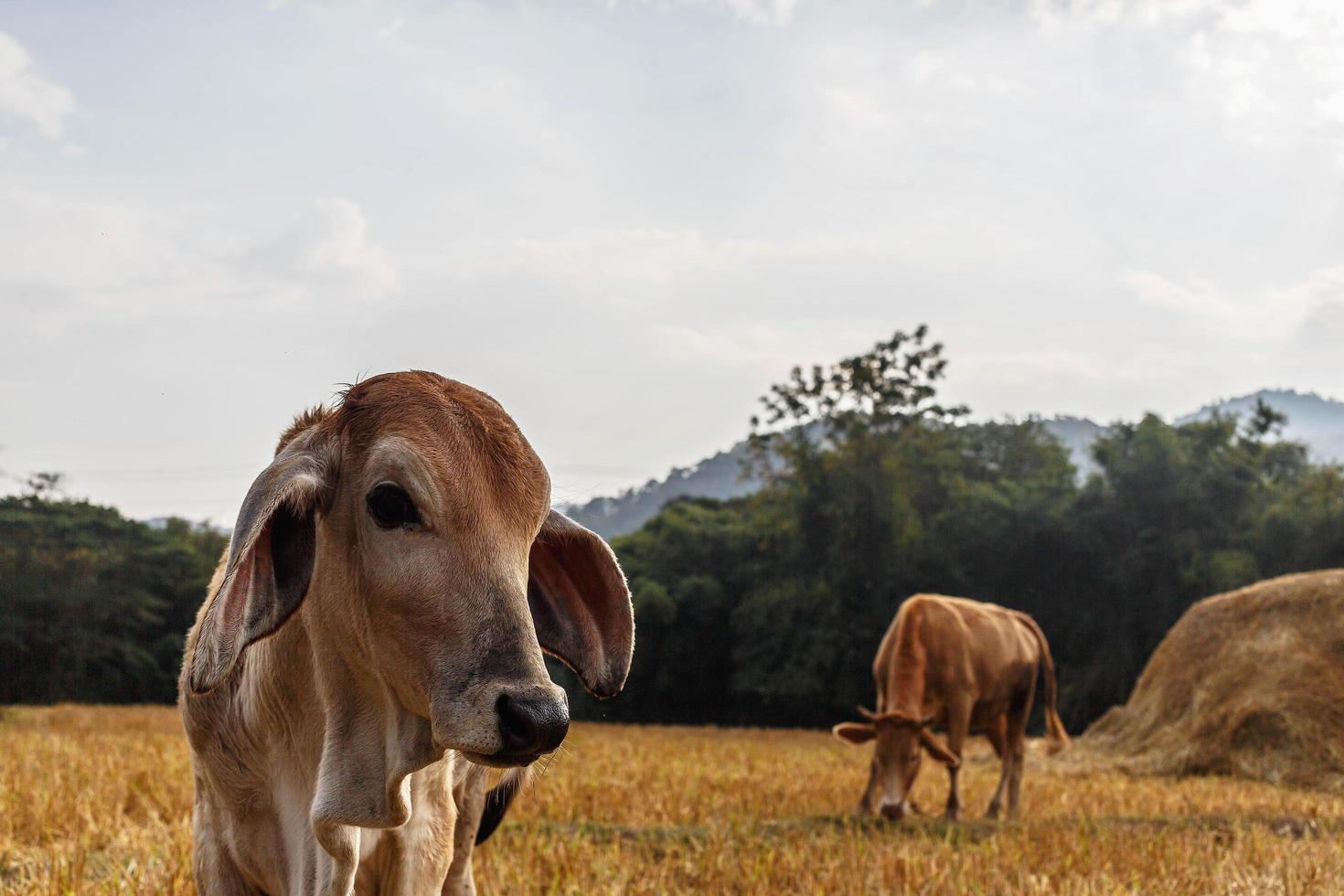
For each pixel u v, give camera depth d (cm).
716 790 1337
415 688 314
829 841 857
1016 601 4053
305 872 360
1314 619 1841
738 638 4803
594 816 1062
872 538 4247
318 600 338
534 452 339
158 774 1133
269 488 318
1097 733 2100
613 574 378
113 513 6172
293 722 366
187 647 409
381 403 330
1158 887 723
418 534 314
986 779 1616
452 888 485
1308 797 1448
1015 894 697
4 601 5566
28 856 735
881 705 1271
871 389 4334
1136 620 3816
